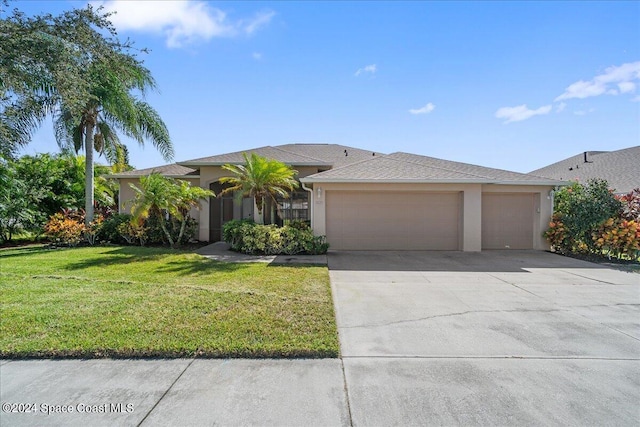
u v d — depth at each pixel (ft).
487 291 25.25
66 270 31.71
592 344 15.60
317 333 16.21
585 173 69.46
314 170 54.80
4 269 32.17
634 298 23.41
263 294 23.06
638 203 40.16
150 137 57.98
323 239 44.34
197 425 9.90
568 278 29.96
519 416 10.35
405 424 9.98
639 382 12.36
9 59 25.73
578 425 9.97
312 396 11.35
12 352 13.93
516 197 48.06
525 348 15.12
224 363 13.56
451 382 12.25
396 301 22.49
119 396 11.32
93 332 15.97
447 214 46.85
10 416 10.29
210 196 52.26
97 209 66.59
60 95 29.63
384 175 46.65
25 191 58.75
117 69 32.04
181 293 23.15
